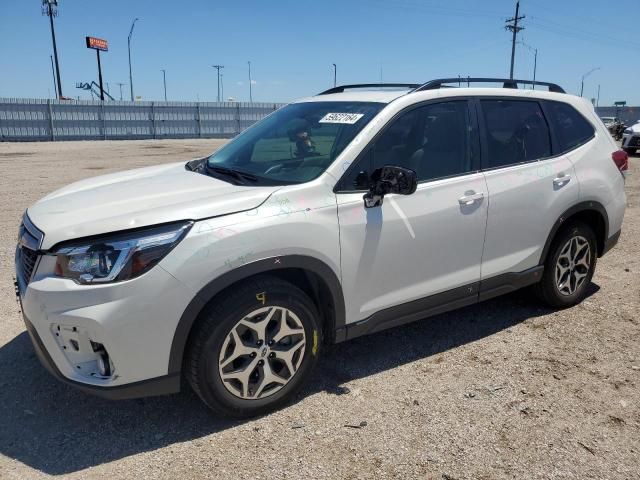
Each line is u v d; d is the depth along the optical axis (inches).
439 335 165.3
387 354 153.7
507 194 153.9
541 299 180.5
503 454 111.5
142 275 104.3
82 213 115.2
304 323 124.6
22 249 119.9
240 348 116.7
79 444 114.8
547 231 166.4
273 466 107.7
